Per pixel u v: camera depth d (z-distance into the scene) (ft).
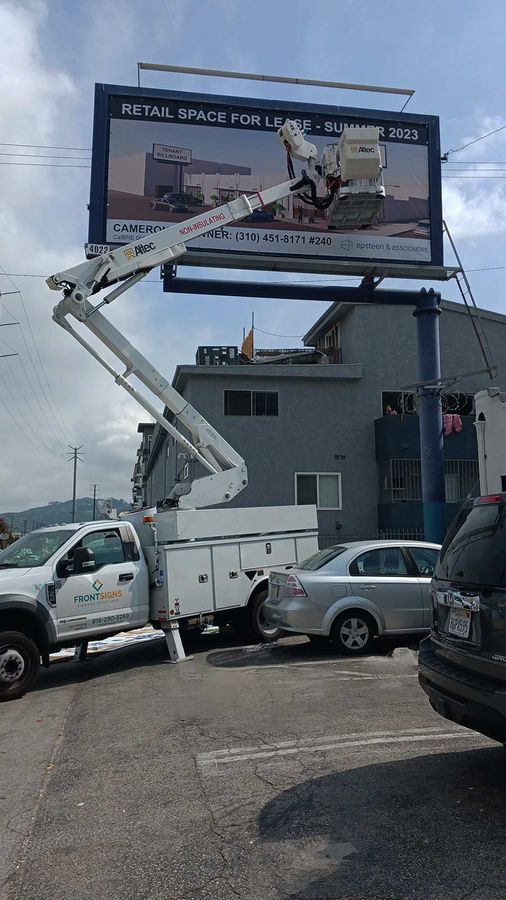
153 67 47.11
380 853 12.41
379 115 51.70
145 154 48.16
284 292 50.11
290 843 12.96
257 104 49.96
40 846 13.47
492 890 11.06
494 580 14.17
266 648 33.68
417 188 51.67
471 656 14.48
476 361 77.30
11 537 101.60
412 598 31.17
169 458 92.48
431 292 51.62
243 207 40.14
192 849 12.95
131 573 31.73
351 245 49.70
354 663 28.81
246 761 17.71
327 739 19.15
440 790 15.21
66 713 24.02
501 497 14.98
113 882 11.88
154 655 34.45
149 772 17.31
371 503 74.59
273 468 73.36
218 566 34.14
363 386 76.18
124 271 36.35
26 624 28.32
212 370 72.43
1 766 18.52
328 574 30.91
